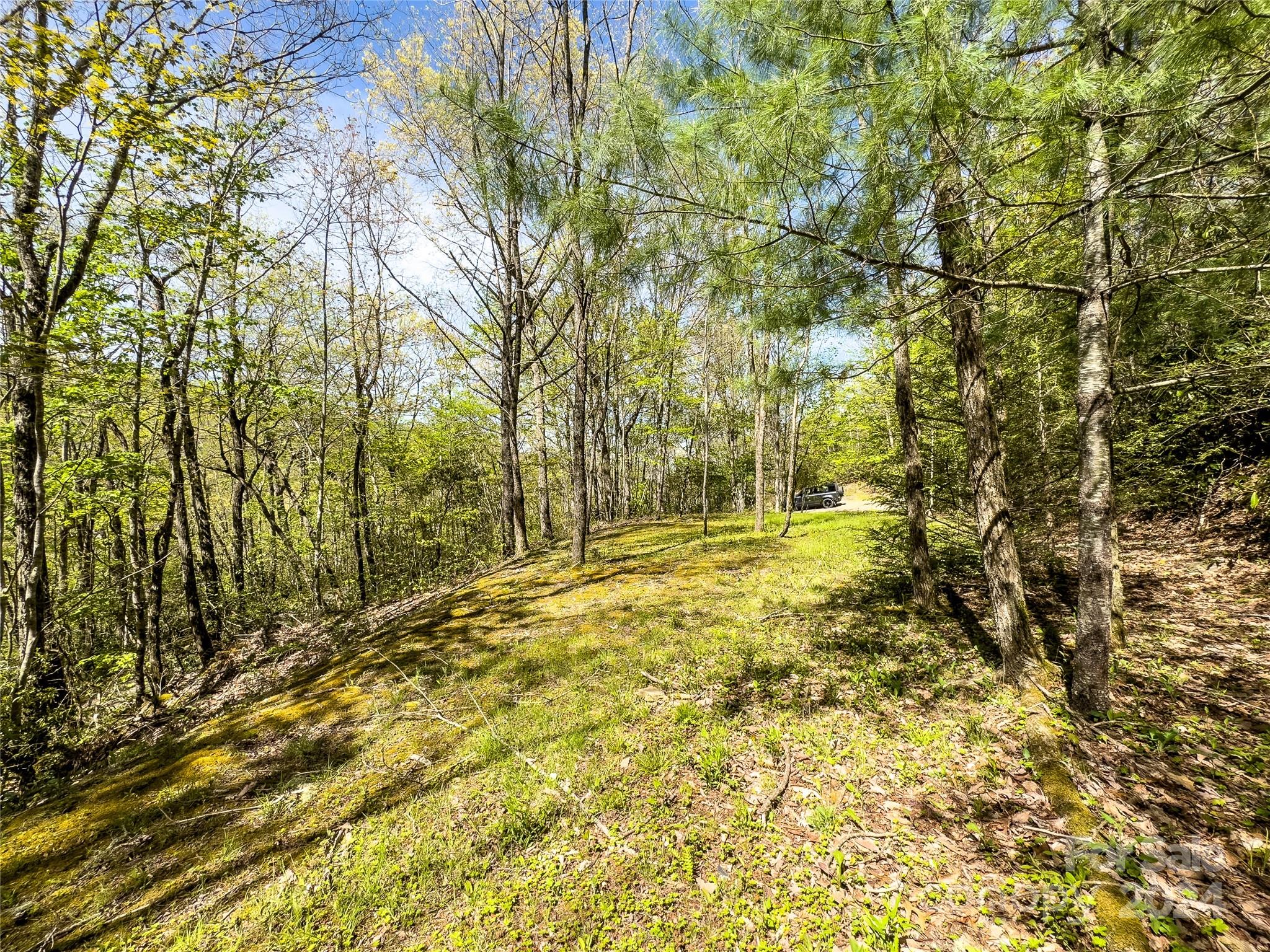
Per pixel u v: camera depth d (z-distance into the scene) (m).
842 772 3.47
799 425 11.74
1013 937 2.22
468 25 10.93
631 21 9.20
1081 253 4.04
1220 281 3.38
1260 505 6.01
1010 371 5.96
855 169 2.70
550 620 7.11
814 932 2.38
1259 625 4.70
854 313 3.30
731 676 4.94
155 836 3.45
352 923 2.64
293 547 12.64
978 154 2.47
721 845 2.95
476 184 4.09
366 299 14.12
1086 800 2.93
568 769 3.71
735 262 3.21
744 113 2.69
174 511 9.04
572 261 9.64
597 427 19.70
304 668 7.21
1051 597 5.86
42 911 2.86
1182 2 1.97
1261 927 2.09
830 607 6.60
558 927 2.53
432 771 3.89
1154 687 3.99
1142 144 2.41
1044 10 2.26
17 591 5.98
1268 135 2.21
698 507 29.22
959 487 6.48
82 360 6.42
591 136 3.24
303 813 3.55
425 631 7.30
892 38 2.23
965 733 3.73
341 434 13.57
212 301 9.34
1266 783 2.92
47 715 5.75
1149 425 6.27
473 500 22.75
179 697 7.79
